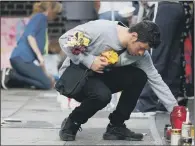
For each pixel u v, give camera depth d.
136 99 13.32
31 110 18.00
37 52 23.25
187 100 17.97
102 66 12.51
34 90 23.33
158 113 16.72
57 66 24.02
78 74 12.73
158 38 12.28
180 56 17.53
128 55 12.77
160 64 16.45
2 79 23.45
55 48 25.78
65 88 12.78
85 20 23.81
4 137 13.85
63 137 13.41
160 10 16.41
